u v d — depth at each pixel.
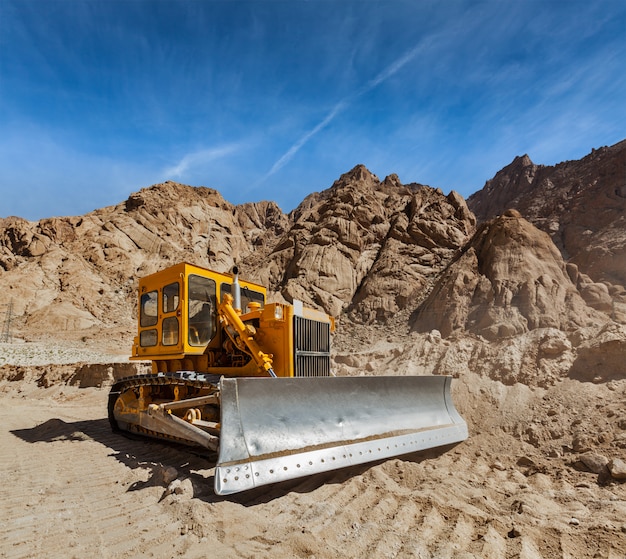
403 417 6.88
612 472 6.00
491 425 8.65
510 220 17.91
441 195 26.98
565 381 9.47
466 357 12.11
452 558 3.51
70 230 54.66
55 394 17.69
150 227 57.12
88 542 3.69
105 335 37.09
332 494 4.96
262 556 3.39
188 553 3.46
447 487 5.34
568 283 15.16
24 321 40.66
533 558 3.68
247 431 4.93
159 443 7.90
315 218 30.67
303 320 7.00
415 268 22.20
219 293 8.40
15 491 5.14
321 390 5.90
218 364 7.86
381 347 16.44
